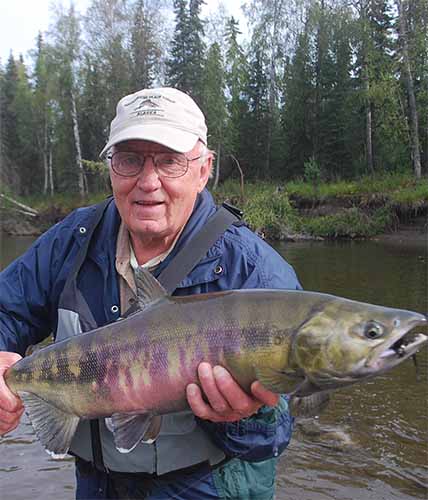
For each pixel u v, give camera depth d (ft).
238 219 2.75
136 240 2.70
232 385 2.13
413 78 28.89
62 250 2.83
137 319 2.32
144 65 34.81
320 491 4.30
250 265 2.59
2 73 44.80
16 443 5.06
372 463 4.71
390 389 6.28
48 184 40.47
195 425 2.56
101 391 2.33
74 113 34.40
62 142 37.01
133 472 2.60
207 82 32.04
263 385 2.10
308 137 32.78
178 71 34.04
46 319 2.95
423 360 7.11
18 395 2.50
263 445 2.54
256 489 2.68
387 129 27.58
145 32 34.71
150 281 2.34
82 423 2.69
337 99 31.60
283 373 2.08
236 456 2.54
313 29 32.96
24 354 2.93
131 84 34.68
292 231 23.04
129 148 2.56
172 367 2.20
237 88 33.81
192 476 2.59
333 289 11.71
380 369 2.00
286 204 23.75
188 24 34.09
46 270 2.83
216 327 2.16
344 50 31.55
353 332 2.01
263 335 2.10
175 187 2.58
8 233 29.63
